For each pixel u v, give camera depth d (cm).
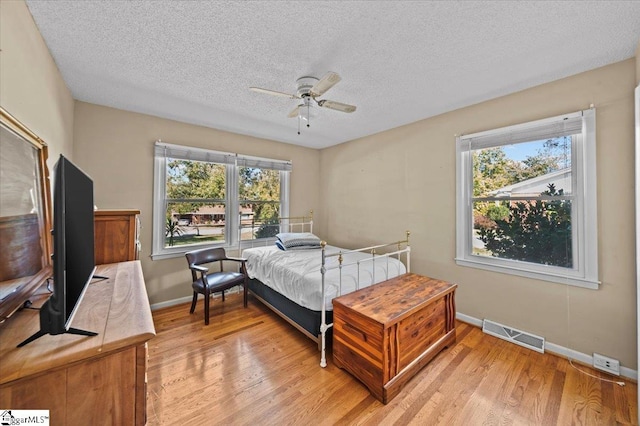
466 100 249
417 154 308
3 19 109
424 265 301
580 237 200
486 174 256
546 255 220
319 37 159
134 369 83
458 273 272
